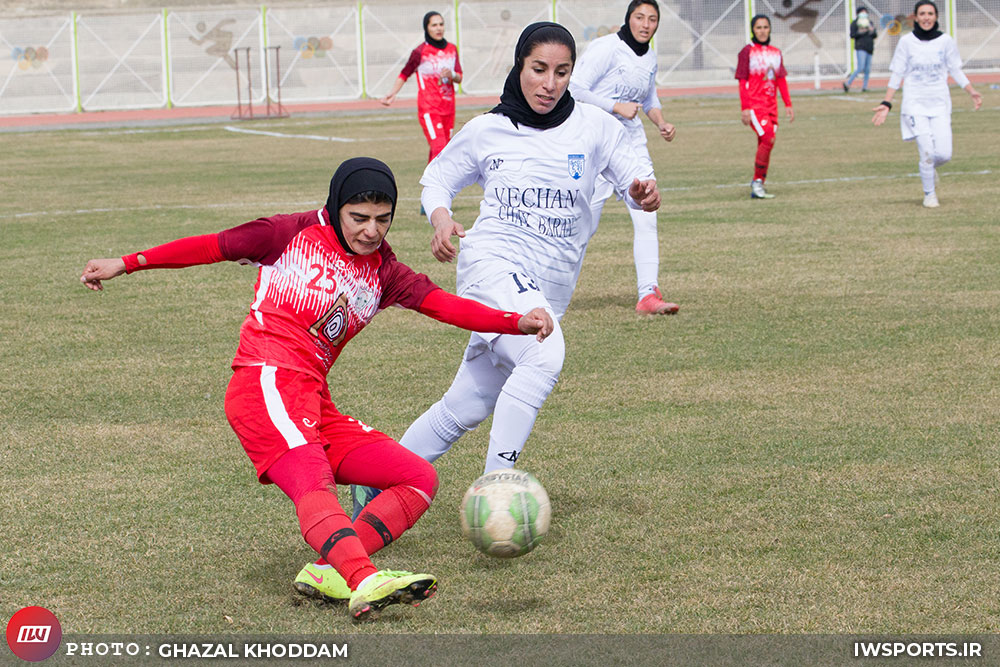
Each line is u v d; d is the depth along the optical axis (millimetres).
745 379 16672
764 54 35219
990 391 15742
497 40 94875
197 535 11336
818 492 12211
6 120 84312
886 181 39062
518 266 11836
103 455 13805
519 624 9375
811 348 18312
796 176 41531
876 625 9273
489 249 11828
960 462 13047
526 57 11477
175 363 18172
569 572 10375
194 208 36312
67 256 27938
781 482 12539
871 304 21234
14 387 16828
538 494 9523
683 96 87688
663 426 14586
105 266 9258
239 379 9516
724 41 96375
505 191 11781
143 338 19844
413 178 43656
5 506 12133
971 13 96812
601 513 11758
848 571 10266
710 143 54750
